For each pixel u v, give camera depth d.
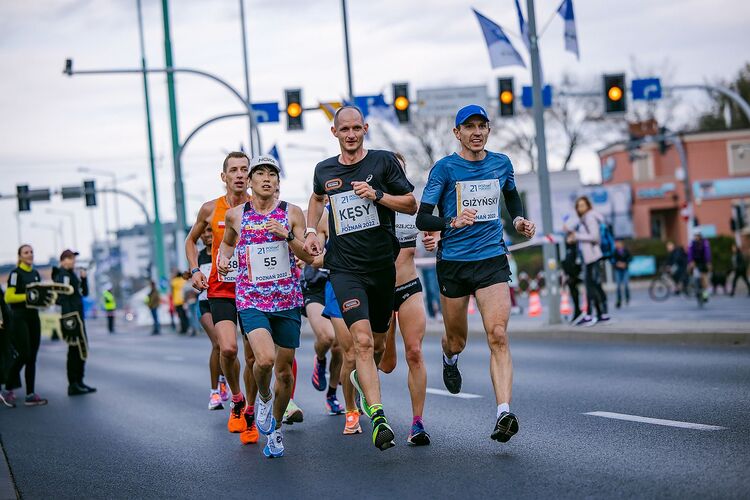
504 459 7.41
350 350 9.25
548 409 9.81
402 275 8.42
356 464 7.78
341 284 7.93
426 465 7.43
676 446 7.42
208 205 9.91
